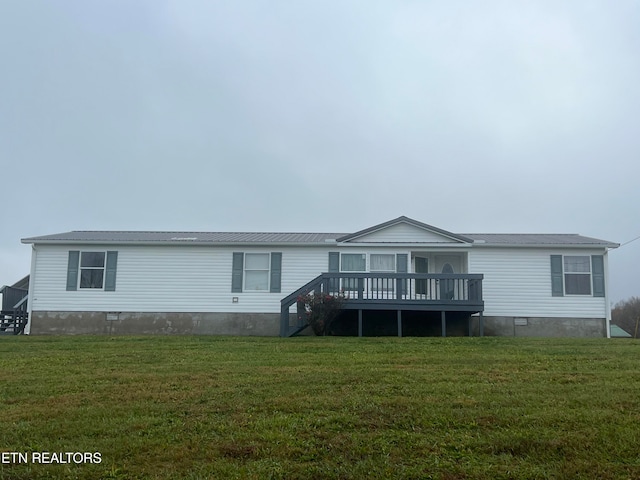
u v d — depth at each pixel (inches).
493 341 565.6
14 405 295.0
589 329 788.6
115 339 604.7
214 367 399.2
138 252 823.7
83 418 269.9
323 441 237.3
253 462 218.4
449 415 266.1
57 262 823.1
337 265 813.9
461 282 791.1
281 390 318.0
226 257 819.4
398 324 710.5
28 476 209.3
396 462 217.3
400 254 811.4
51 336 666.8
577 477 204.8
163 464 217.5
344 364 410.6
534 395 303.1
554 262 802.2
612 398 294.4
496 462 217.2
